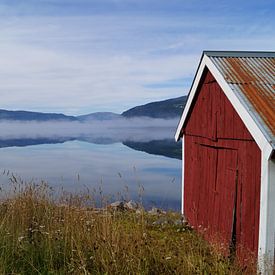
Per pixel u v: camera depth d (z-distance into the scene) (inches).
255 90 276.1
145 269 213.3
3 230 239.0
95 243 231.6
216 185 322.3
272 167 234.2
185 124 408.5
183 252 241.4
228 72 299.7
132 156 1743.4
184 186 411.2
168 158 1594.5
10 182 301.0
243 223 271.1
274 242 236.5
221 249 269.6
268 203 235.3
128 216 308.7
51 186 313.1
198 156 367.6
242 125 273.9
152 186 741.3
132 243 233.8
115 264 208.8
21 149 2306.8
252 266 235.0
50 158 1699.1
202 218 351.9
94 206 292.4
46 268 214.4
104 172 998.4
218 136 316.8
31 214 274.1
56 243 237.0
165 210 465.7
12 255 219.9
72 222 258.4
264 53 333.7
